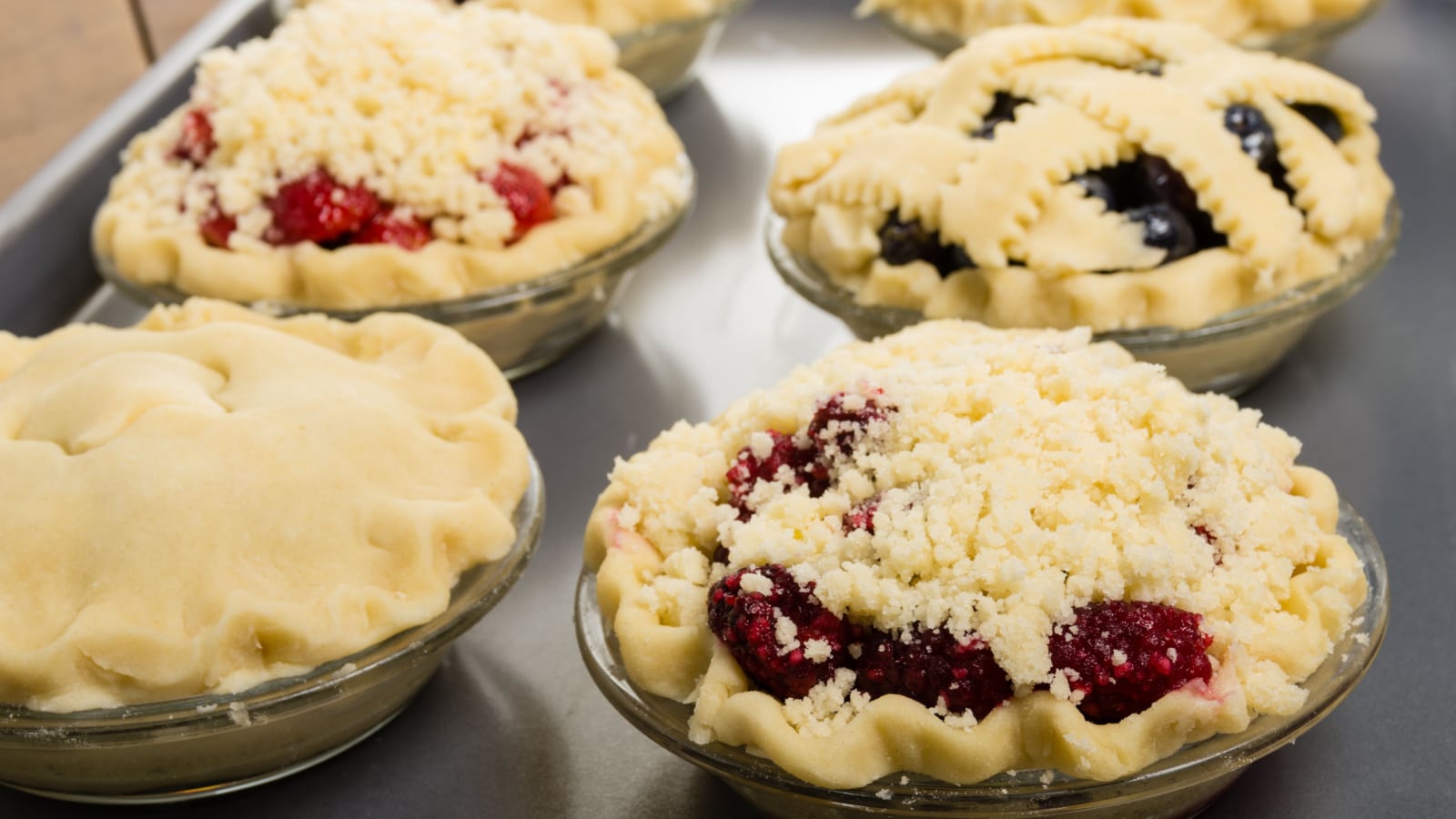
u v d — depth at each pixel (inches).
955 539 22.0
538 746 24.0
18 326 29.0
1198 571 21.9
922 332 24.6
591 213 27.8
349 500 23.5
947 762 21.5
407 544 23.3
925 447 22.5
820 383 23.6
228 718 22.5
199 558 22.9
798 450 23.2
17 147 41.6
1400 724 23.6
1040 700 21.5
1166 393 22.7
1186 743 21.7
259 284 27.1
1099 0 30.6
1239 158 26.2
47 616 22.9
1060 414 22.6
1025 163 26.2
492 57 28.2
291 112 27.4
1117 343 25.7
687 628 22.4
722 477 23.4
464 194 27.2
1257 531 22.5
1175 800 22.0
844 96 33.4
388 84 27.6
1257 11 30.5
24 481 23.4
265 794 23.6
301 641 22.7
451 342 25.4
